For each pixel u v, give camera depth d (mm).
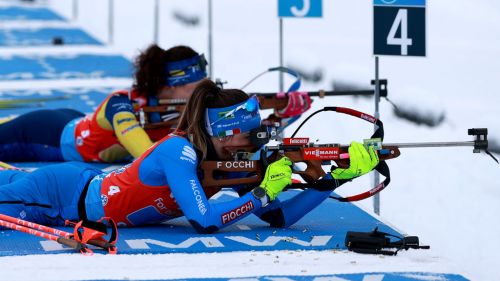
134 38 62344
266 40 53406
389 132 33312
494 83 37969
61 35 66062
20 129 29000
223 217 19250
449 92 37375
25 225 19125
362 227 21047
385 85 24797
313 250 18828
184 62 26531
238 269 17375
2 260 17719
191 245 19062
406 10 22859
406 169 29266
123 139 26328
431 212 24984
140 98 26969
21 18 77375
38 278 16672
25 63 52438
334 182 19656
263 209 20703
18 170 22359
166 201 19859
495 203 25438
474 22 48781
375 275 17156
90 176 20688
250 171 19703
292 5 30703
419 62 42562
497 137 31375
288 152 19609
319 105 38469
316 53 46562
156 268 17375
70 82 45656
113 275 16922
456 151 31016
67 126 29062
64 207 20469
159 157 19375
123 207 19969
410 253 18531
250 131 19375
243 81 43750
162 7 74562
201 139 19312
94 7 85000
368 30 52500
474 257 21281
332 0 60188
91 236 18406
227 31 58750
